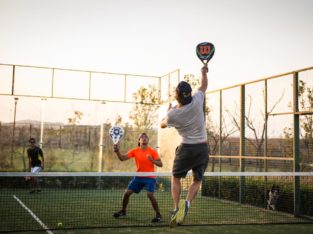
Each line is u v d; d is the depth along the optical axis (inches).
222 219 317.1
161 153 612.1
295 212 342.6
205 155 180.1
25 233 247.4
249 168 414.0
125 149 627.8
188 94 174.2
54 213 328.2
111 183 597.9
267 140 387.9
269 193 375.2
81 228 263.6
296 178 349.7
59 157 593.6
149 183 297.4
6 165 569.9
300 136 348.2
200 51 183.0
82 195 475.5
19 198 432.1
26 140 583.5
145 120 644.1
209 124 492.4
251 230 271.0
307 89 337.7
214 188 476.1
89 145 609.6
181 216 178.5
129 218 308.3
